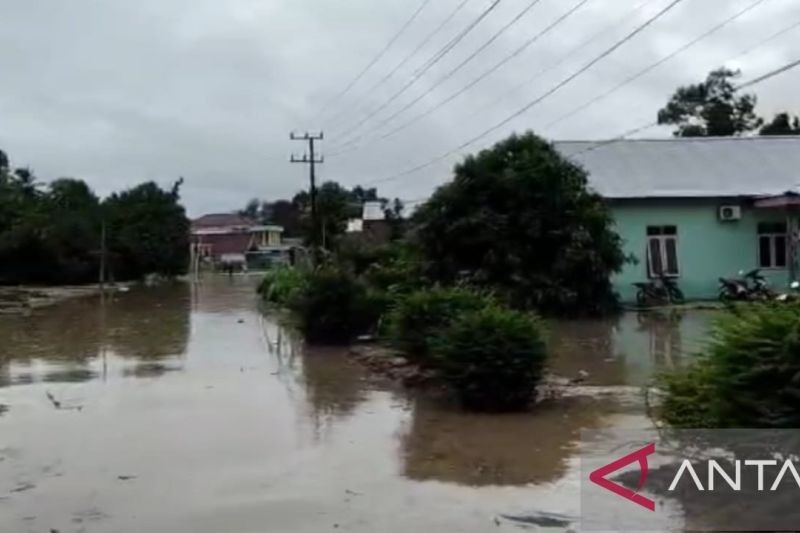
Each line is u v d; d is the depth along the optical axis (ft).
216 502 23.07
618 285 84.84
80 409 37.63
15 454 29.01
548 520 20.86
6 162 205.77
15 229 156.25
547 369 37.88
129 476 25.89
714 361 21.58
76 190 200.23
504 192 73.31
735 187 87.92
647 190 86.48
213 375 47.85
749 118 160.04
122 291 149.28
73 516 22.17
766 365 20.25
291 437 31.04
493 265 72.08
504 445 29.12
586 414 33.81
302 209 222.48
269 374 48.06
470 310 41.19
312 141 165.07
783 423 20.02
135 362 54.08
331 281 61.77
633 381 41.27
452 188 74.02
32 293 135.74
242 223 373.81
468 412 35.12
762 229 86.94
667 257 85.81
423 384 41.47
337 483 24.73
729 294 81.61
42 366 52.60
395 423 33.40
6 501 23.57
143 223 197.77
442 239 73.36
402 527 20.66
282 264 186.91
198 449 29.27
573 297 71.72
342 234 148.87
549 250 73.26
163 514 22.13
